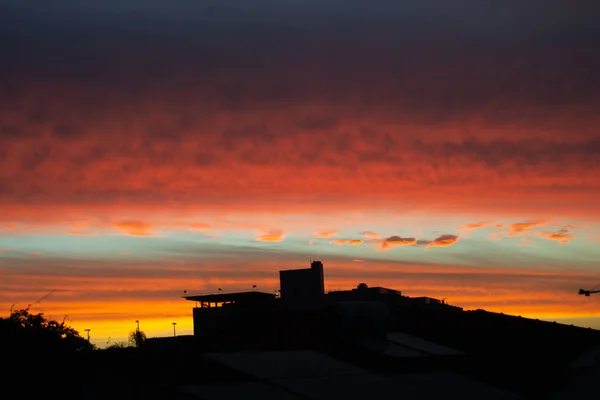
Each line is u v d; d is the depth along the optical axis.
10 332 46.03
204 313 60.53
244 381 38.91
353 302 53.66
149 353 44.38
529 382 52.69
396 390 40.84
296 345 50.53
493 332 57.75
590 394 50.38
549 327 58.81
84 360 46.59
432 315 60.16
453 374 48.72
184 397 36.47
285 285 67.50
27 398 44.75
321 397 36.78
